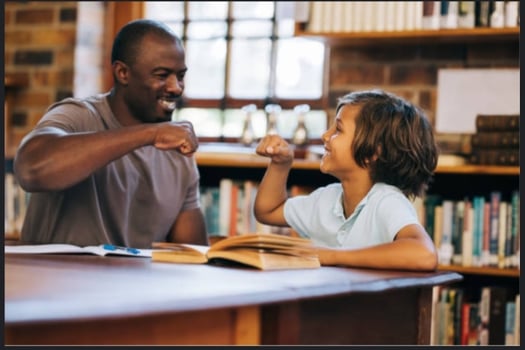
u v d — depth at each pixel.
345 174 2.51
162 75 2.79
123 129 2.39
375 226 2.37
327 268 2.02
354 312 1.83
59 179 2.38
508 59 4.05
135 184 2.87
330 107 4.32
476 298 4.02
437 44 4.13
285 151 2.68
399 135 2.48
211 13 4.78
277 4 4.66
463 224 3.77
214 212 4.15
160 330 1.41
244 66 4.70
